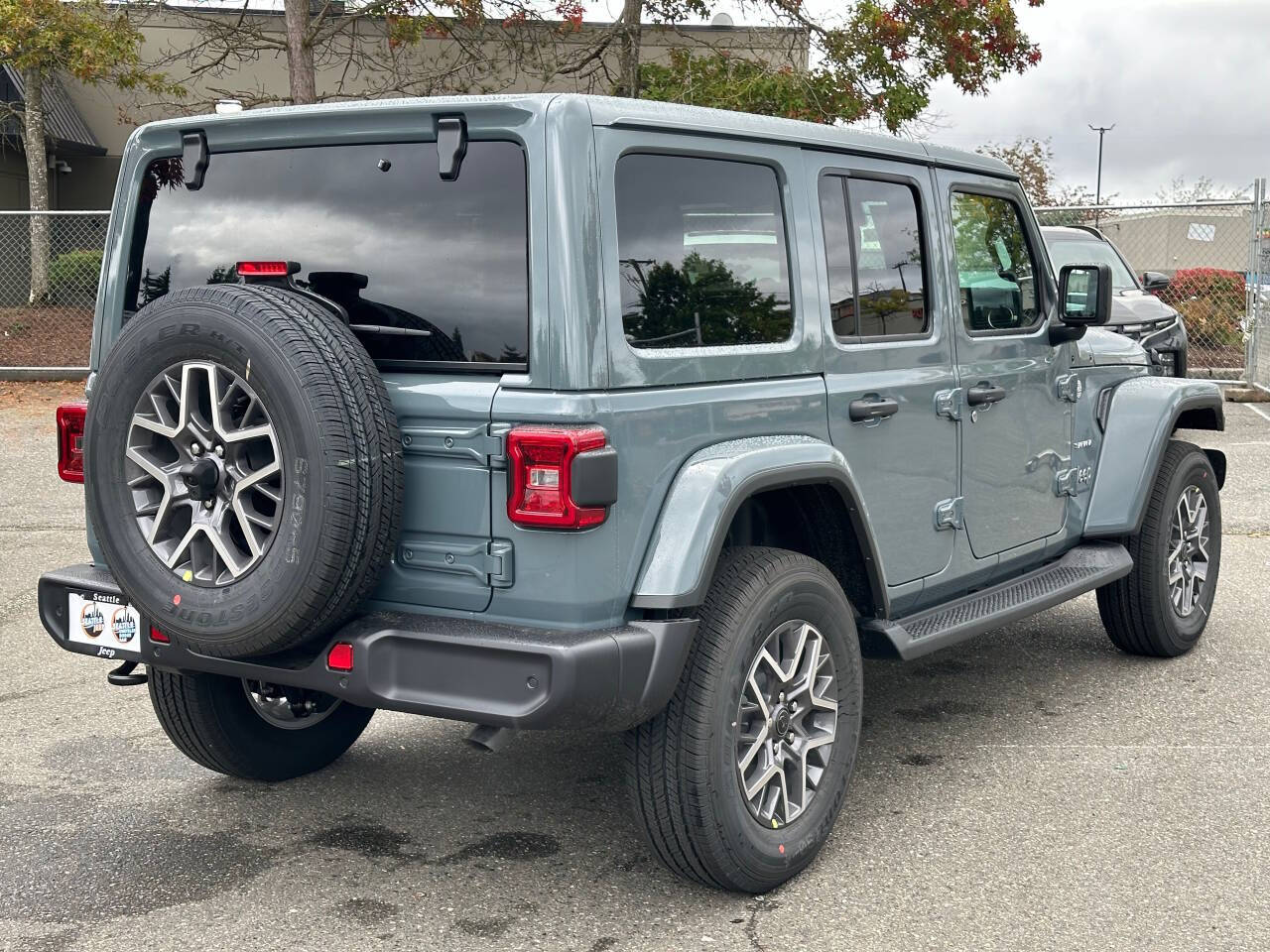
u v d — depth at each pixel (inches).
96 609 146.9
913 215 174.6
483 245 128.8
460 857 153.6
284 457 121.4
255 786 176.6
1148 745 188.9
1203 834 157.5
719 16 778.8
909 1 657.0
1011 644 243.6
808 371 151.8
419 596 131.6
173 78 900.0
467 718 123.7
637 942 132.3
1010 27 657.6
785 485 141.4
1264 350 649.0
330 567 120.8
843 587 163.3
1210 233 708.0
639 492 128.5
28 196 965.8
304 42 706.8
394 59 765.9
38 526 345.1
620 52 729.0
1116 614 225.3
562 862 152.3
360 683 127.0
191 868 150.6
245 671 135.8
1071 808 165.8
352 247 136.4
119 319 152.7
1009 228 197.8
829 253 157.8
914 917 136.9
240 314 122.9
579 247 124.3
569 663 120.2
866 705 209.0
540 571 125.0
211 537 125.6
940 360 175.9
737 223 144.5
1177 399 219.3
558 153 124.3
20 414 542.0
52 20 718.5
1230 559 306.3
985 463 186.2
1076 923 135.1
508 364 127.0
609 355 126.0
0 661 234.5
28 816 165.8
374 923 136.9
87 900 142.2
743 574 138.8
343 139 136.5
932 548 176.1
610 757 188.2
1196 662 229.6
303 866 151.0
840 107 663.8
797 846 143.6
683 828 134.3
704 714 132.4
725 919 137.3
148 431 130.6
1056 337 203.0
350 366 123.7
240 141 143.7
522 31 729.6
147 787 175.9
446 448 127.4
